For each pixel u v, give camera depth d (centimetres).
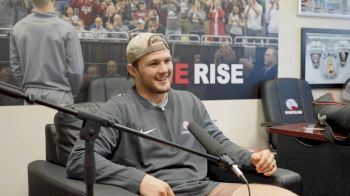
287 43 345
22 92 104
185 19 302
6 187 258
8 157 256
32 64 253
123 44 281
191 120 186
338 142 196
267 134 319
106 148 165
